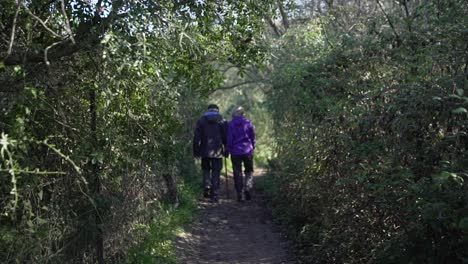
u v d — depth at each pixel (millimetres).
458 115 3990
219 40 5270
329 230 6375
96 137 4625
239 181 11195
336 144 6145
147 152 5262
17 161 3615
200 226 8875
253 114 19828
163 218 7840
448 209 3652
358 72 6574
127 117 5070
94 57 4273
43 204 4371
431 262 4082
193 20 4609
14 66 3863
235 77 19656
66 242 4625
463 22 4613
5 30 4145
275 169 11570
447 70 4441
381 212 5188
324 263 6344
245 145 11211
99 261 5180
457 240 4023
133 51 3781
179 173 10750
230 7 5094
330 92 7129
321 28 9398
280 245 7695
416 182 4238
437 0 5520
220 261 6996
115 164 4988
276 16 5730
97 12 3980
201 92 5836
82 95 4723
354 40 6781
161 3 3928
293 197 8812
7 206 3686
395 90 4734
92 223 4770
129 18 3691
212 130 11023
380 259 4734
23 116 3717
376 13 8641
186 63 5250
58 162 4441
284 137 10078
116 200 5102
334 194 6238
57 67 4371
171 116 5516
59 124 4449
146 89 4812
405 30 5898
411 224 4527
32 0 4035
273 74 10945
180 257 6922
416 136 4344
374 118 4871
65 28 3787
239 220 9492
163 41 4098
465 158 3834
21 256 3922
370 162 5086
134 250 6219
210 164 11375
